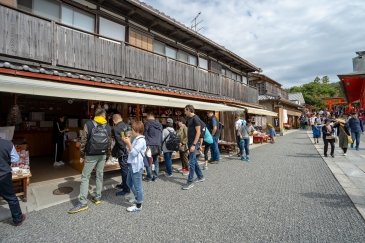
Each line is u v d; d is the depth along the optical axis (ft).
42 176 23.29
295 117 148.36
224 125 44.98
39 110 35.14
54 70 21.25
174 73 36.50
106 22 29.99
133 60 29.58
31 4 23.15
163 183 21.74
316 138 56.24
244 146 33.99
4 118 31.12
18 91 14.67
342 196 17.79
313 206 15.79
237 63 60.54
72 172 25.02
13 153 13.20
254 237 11.74
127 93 23.98
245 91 61.57
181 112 40.63
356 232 12.16
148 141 22.04
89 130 15.58
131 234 12.16
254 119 77.05
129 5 30.12
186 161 25.31
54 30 21.59
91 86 23.56
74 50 23.17
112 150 19.08
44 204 16.29
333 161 32.14
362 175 24.20
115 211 15.17
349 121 42.78
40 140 34.71
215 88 47.44
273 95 106.01
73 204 16.42
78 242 11.41
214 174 25.13
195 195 18.21
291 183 21.47
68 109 37.76
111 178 23.45
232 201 16.84
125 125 18.92
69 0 25.94
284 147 49.73
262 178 23.32
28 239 11.70
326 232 12.19
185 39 42.47
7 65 17.93
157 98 25.39
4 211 14.85
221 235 11.98
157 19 34.14
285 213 14.65
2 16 18.37
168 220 13.79
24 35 19.58
